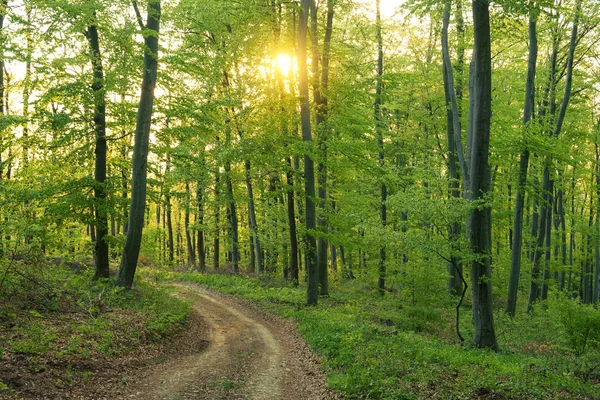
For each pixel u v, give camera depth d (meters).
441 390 8.29
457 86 21.19
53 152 16.25
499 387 8.42
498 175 22.27
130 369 9.43
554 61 20.67
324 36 20.84
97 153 16.75
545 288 26.75
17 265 11.43
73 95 15.48
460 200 13.40
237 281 25.11
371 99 22.80
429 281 17.33
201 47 23.31
